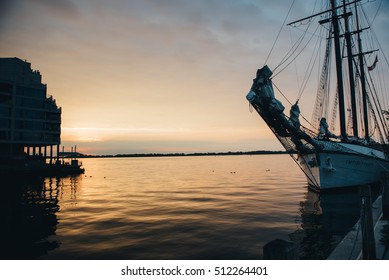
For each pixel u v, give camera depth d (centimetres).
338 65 3284
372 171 3162
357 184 3056
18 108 7819
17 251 1553
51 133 8538
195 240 1705
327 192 2980
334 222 2088
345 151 2922
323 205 2714
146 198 3822
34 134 8112
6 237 1852
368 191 855
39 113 8256
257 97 2109
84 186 5631
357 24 4397
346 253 870
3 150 8081
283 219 2252
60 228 2100
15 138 7719
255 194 3991
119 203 3397
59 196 4125
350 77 3772
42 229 2080
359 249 894
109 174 10000
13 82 7750
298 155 3247
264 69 2108
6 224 2269
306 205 2873
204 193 4266
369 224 830
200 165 19012
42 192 4628
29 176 7094
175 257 1407
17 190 4925
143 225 2144
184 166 17762
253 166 15562
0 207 3181
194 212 2666
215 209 2814
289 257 556
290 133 2544
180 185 5703
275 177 7612
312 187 3569
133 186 5616
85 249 1570
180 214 2575
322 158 2834
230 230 1930
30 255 1485
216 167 15138
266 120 2367
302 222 2123
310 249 1494
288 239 1689
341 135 3222
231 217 2381
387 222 1266
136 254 1466
